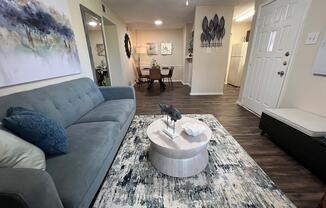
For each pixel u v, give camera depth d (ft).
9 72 4.19
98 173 3.88
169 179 4.74
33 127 3.15
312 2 6.29
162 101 13.24
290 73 7.48
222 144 6.57
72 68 7.28
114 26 14.58
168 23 18.94
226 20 13.30
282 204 3.92
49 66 5.72
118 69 15.89
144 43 23.30
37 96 4.54
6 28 4.12
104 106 7.17
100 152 3.98
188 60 19.81
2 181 1.98
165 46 23.39
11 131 3.06
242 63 18.45
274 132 6.49
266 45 9.07
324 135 4.83
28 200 1.96
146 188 4.43
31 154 2.81
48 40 5.67
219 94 15.51
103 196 4.19
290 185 4.51
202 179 4.72
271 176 4.84
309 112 6.54
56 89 5.43
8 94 4.16
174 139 4.71
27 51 4.75
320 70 6.01
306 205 3.91
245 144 6.62
